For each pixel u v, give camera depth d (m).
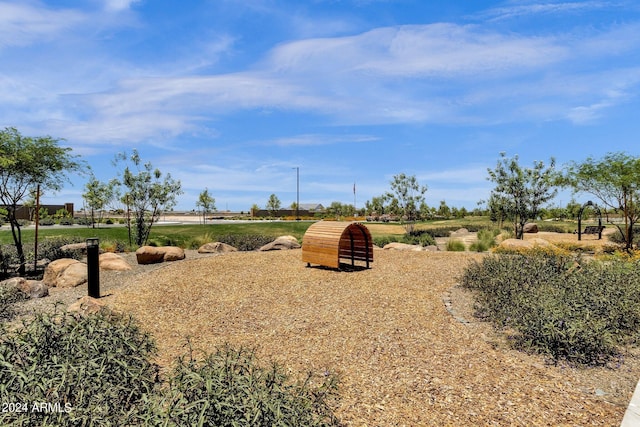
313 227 11.87
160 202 20.42
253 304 7.88
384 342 5.75
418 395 4.21
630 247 16.34
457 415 3.81
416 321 6.61
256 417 2.54
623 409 3.87
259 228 30.80
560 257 9.30
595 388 4.34
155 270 10.72
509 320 6.26
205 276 10.08
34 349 3.24
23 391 2.75
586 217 41.38
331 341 5.85
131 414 2.67
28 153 12.16
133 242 20.47
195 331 6.42
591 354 5.14
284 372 4.50
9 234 22.84
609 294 6.54
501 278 7.92
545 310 5.64
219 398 2.71
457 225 36.72
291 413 2.83
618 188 16.31
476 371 4.78
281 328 6.50
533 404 3.99
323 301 7.93
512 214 22.89
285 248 15.84
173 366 4.71
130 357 3.65
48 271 10.29
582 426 3.59
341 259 12.76
